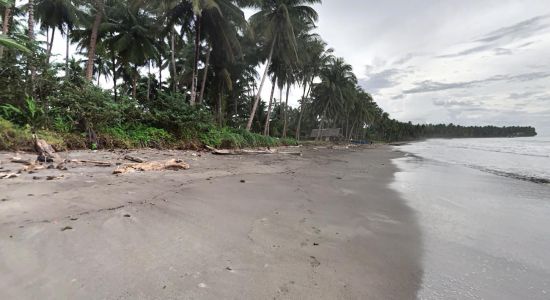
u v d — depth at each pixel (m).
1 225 3.18
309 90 43.88
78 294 2.15
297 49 27.38
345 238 4.00
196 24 19.64
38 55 11.11
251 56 30.25
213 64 26.61
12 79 10.66
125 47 23.12
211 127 18.16
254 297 2.37
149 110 16.28
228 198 5.47
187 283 2.45
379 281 2.88
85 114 11.46
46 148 8.45
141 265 2.65
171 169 8.29
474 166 15.40
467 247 3.92
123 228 3.42
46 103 10.94
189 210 4.43
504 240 4.24
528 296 2.75
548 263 3.49
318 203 5.86
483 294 2.76
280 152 19.98
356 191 7.45
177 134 16.25
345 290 2.65
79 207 3.98
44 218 3.48
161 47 28.38
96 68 33.41
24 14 21.02
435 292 2.75
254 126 41.66
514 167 14.96
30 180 5.29
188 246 3.17
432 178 10.63
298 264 3.07
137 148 13.05
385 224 4.79
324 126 73.38
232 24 22.30
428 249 3.80
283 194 6.35
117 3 23.55
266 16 25.00
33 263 2.50
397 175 11.34
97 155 9.71
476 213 5.75
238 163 11.46
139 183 5.88
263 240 3.62
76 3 21.03
